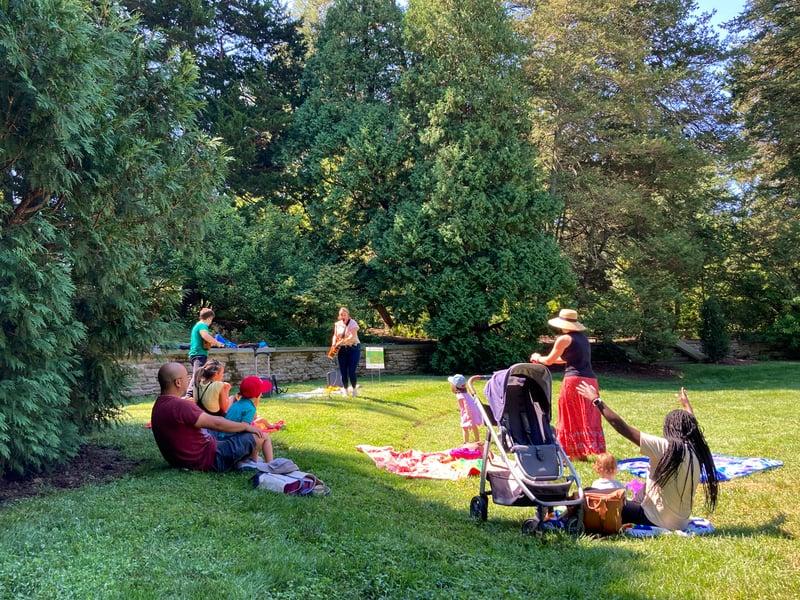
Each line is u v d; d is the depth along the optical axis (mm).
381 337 25516
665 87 26375
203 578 4145
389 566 4695
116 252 7047
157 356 8820
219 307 19719
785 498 7188
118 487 6191
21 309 5945
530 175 22250
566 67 24484
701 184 29688
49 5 5750
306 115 23312
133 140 7137
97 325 7551
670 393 18500
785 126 29719
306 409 12266
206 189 8180
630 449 10148
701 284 30516
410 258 21484
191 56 8117
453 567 4855
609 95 26500
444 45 22750
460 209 21219
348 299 20766
